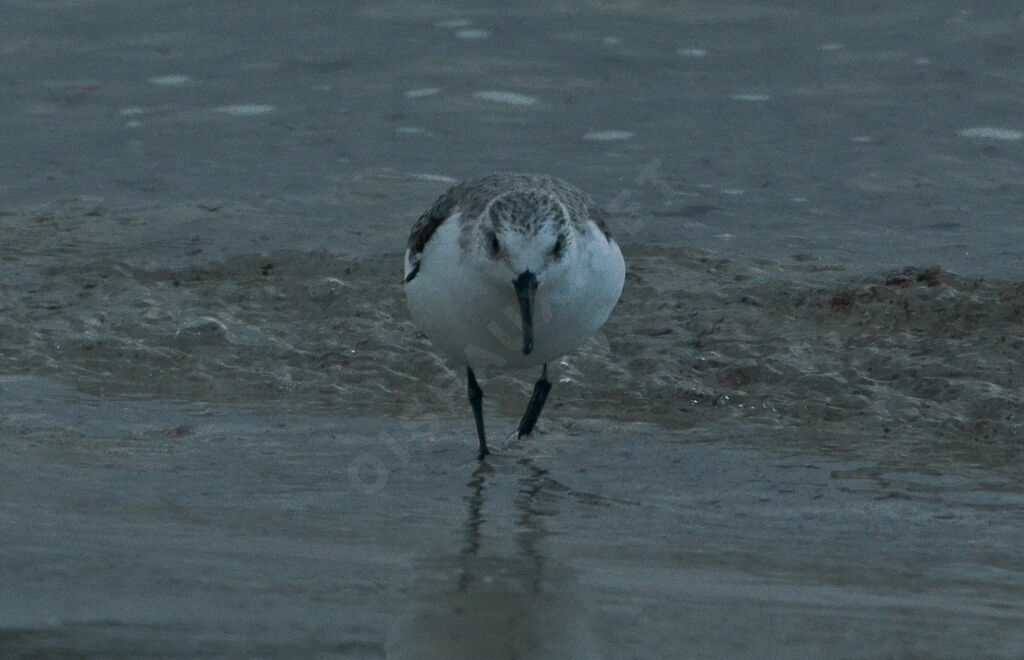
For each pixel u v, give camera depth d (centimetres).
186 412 1099
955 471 968
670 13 2298
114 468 946
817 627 679
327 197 1681
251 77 2105
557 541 816
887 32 2200
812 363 1188
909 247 1487
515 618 683
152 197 1692
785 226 1569
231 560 762
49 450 987
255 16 2327
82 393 1144
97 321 1310
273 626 666
